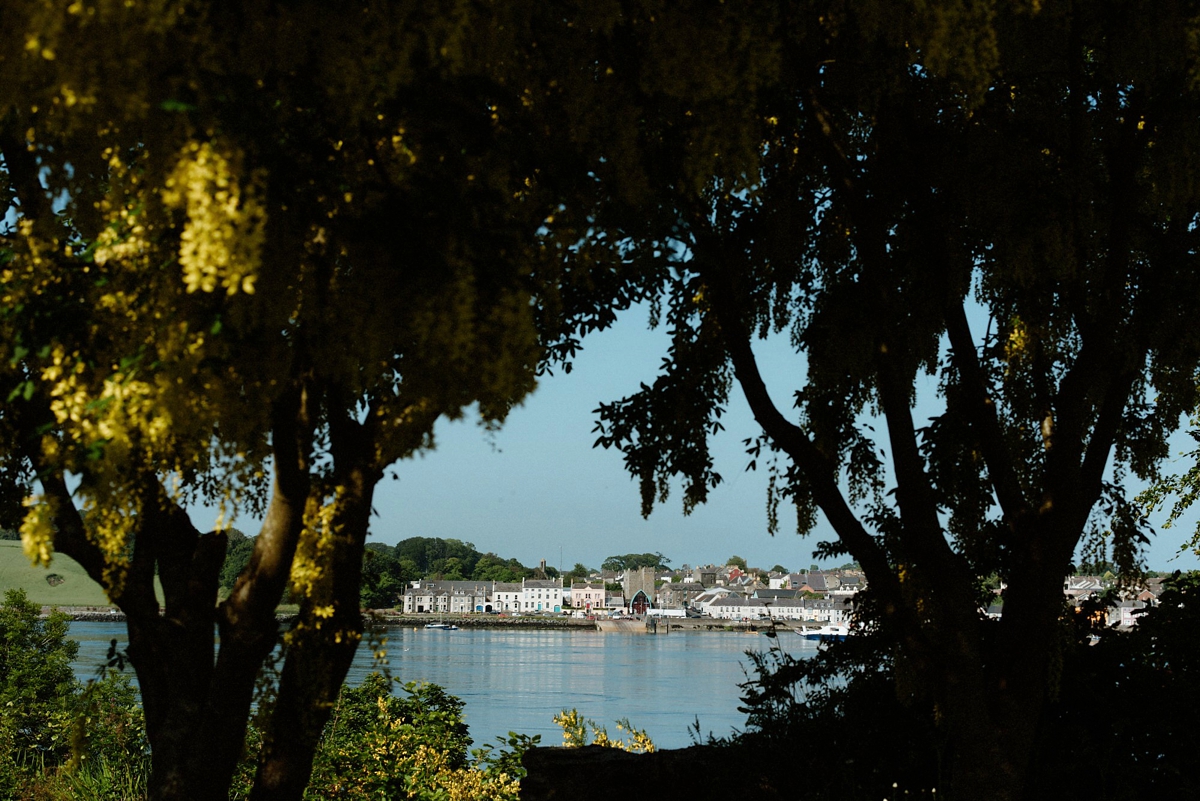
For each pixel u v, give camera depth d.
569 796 9.02
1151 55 6.96
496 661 68.19
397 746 10.66
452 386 4.78
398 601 185.75
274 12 4.20
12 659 13.62
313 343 4.99
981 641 9.10
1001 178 7.91
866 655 9.32
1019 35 7.39
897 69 6.97
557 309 5.30
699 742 9.86
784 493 9.24
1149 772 8.02
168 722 6.18
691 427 9.00
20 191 5.75
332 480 6.46
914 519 7.57
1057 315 8.58
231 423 4.77
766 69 5.18
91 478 4.67
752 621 170.25
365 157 4.96
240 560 49.66
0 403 5.82
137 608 6.26
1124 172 7.82
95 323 5.00
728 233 8.31
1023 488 8.98
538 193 5.23
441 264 4.39
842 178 7.82
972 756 7.28
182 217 4.60
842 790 8.46
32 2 3.61
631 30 5.26
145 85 3.94
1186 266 8.20
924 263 8.59
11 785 11.34
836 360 8.41
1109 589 9.23
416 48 4.41
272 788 6.43
